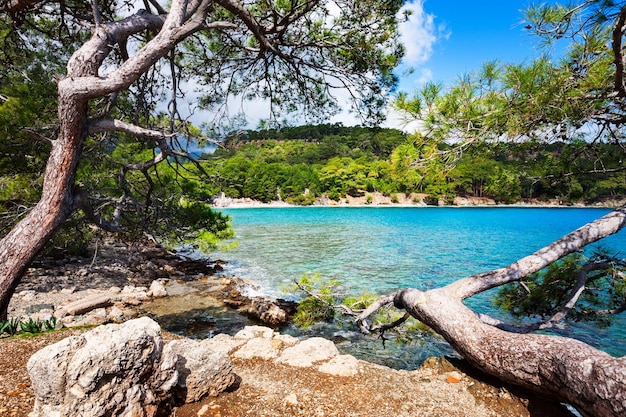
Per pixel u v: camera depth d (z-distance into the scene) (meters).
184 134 7.22
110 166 9.92
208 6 5.17
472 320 4.66
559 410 3.80
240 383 4.21
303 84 8.29
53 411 2.56
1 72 8.17
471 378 4.53
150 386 3.09
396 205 80.50
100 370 2.67
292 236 29.98
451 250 23.02
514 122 4.21
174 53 7.06
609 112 4.55
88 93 4.61
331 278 15.41
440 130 4.30
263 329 6.26
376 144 113.19
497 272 5.26
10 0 5.78
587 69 4.18
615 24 3.45
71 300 10.32
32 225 4.86
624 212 5.19
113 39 5.13
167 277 14.70
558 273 6.38
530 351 3.88
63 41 7.66
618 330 8.54
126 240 12.00
